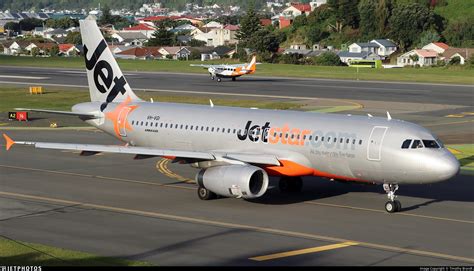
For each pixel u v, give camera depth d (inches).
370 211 5275.6
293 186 5974.4
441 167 4968.0
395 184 5275.6
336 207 5418.3
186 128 6328.7
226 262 3971.5
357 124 5408.5
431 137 5152.6
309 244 4352.9
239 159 5536.4
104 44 7012.8
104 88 7111.2
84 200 5669.3
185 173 6899.6
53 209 5344.5
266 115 5954.7
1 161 7504.9
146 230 4709.6
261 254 4133.9
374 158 5187.0
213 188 5467.5
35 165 7283.5
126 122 6776.6
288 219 5022.1
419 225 4849.9
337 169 5442.9
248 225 4845.0
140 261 3964.1
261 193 5359.3
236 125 6013.8
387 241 4429.1
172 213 5216.5
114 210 5315.0
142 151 5541.3
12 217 5073.8
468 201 5639.8
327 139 5438.0
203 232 4653.1
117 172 6939.0
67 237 4520.2
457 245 4340.6
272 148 5743.1
